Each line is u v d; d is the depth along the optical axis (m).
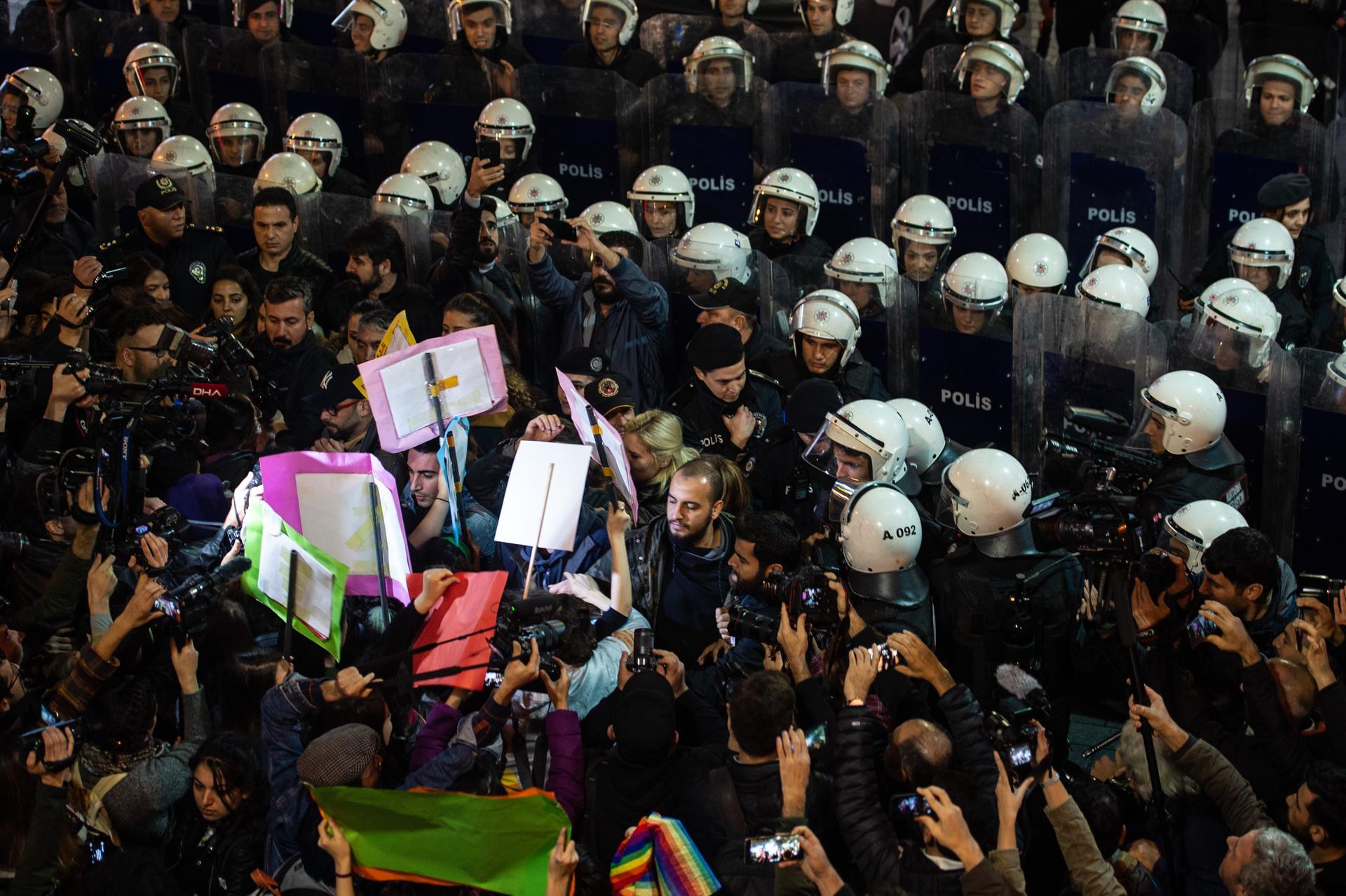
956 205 11.38
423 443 6.91
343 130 12.09
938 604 6.67
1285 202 10.55
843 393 8.54
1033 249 9.53
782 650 6.02
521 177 10.65
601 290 9.05
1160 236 11.22
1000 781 4.91
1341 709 5.67
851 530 6.39
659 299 9.00
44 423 6.91
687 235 9.27
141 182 10.23
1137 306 9.12
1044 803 5.32
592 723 5.77
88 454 6.50
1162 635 6.21
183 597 5.61
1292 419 8.35
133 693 5.51
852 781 5.14
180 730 6.08
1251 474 8.54
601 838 5.29
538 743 5.72
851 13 12.83
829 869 4.66
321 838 4.89
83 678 5.48
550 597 5.94
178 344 7.32
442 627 5.52
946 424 9.09
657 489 7.46
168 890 4.75
